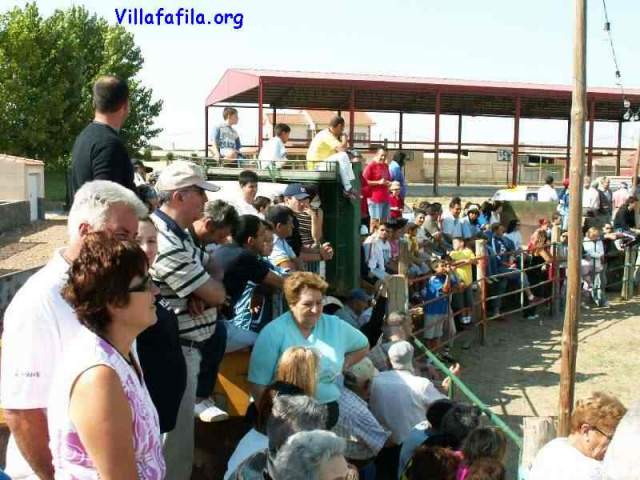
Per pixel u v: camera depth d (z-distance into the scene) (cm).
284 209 681
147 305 236
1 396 257
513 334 1317
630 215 1848
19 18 3766
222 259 486
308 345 474
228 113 1186
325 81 2106
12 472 272
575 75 737
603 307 1577
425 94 2494
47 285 259
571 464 385
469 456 388
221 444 492
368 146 2556
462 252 1243
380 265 1072
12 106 3728
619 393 1010
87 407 216
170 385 354
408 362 593
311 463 285
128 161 396
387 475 560
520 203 1836
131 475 218
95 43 4141
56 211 2811
